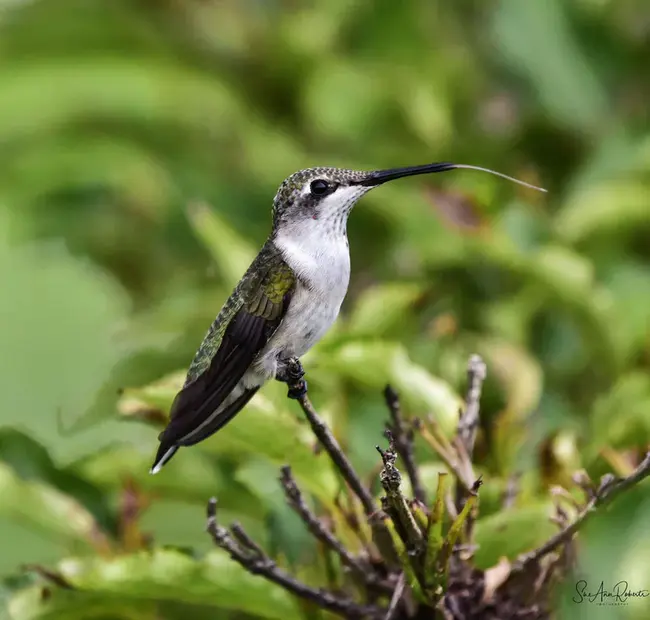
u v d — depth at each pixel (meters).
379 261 10.47
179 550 6.84
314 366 7.34
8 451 7.61
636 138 10.43
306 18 12.44
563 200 10.70
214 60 12.52
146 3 12.68
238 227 11.57
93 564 6.63
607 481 5.83
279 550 7.09
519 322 9.12
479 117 11.19
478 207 9.71
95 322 11.76
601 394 8.59
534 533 6.31
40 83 11.99
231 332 7.51
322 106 11.67
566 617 6.44
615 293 9.34
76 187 12.36
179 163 12.06
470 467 6.45
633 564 6.49
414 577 5.65
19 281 12.02
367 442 7.69
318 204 7.90
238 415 6.80
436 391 7.23
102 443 7.69
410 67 11.73
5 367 11.37
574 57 11.16
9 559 8.71
